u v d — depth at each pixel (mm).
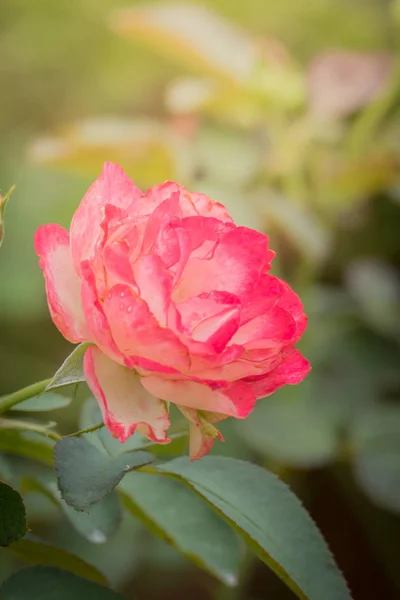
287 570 598
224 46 987
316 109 1030
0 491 570
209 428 574
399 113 1078
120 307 557
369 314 1105
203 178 1042
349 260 1265
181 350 556
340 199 1060
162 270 561
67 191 1229
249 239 581
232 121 1165
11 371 1191
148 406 570
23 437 627
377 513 1218
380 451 963
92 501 574
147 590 1245
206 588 1257
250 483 617
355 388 1111
